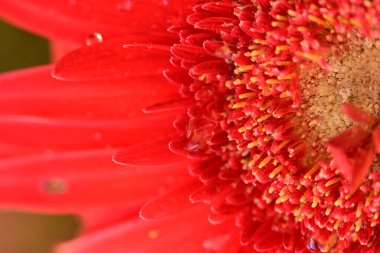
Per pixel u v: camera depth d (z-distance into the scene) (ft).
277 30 0.40
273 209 0.42
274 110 0.41
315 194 0.41
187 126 0.41
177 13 0.40
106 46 0.40
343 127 0.41
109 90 0.42
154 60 0.40
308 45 0.40
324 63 0.40
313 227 0.42
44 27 0.42
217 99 0.41
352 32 0.40
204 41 0.40
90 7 0.41
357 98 0.41
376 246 0.41
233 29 0.40
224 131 0.42
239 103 0.41
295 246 0.42
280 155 0.41
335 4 0.39
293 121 0.42
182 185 0.42
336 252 0.42
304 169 0.42
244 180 0.42
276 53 0.40
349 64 0.41
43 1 0.42
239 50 0.40
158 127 0.42
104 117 0.42
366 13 0.39
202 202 0.42
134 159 0.40
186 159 0.42
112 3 0.41
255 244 0.41
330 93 0.41
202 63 0.40
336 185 0.41
